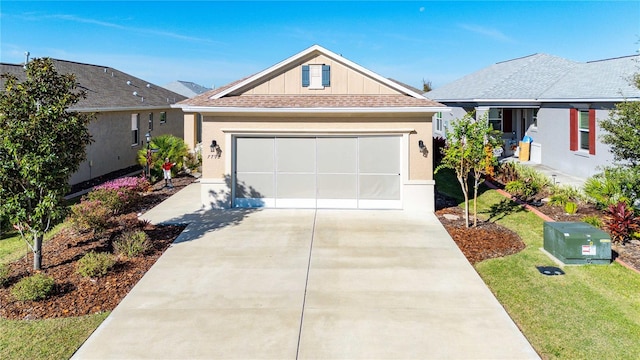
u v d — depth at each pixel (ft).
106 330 23.15
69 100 30.63
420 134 48.08
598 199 40.78
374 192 49.47
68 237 38.65
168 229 41.52
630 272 29.99
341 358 20.58
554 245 33.06
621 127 41.11
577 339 22.27
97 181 65.92
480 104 72.38
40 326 23.66
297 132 48.62
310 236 39.55
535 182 52.34
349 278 30.04
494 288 28.32
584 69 74.38
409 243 37.45
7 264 32.65
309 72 51.57
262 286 28.78
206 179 49.29
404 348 21.42
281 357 20.68
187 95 136.26
